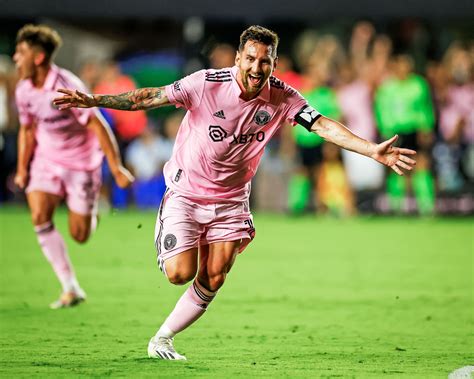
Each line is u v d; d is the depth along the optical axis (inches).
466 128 2513.5
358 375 828.6
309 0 2532.0
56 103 827.4
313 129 846.5
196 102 838.5
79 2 2517.2
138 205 2564.0
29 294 1342.3
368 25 2516.0
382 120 2455.7
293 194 2581.2
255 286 1449.3
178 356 891.4
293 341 1005.8
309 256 1845.5
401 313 1210.0
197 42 2546.8
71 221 1238.9
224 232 872.3
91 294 1342.3
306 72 2524.6
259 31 807.7
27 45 1175.0
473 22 2522.1
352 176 2564.0
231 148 850.8
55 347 953.5
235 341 1002.7
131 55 2536.9
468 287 1462.8
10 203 2630.4
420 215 2581.2
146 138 2513.5
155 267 1646.2
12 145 2544.3
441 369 860.6
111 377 804.0
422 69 2532.0
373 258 1822.1
